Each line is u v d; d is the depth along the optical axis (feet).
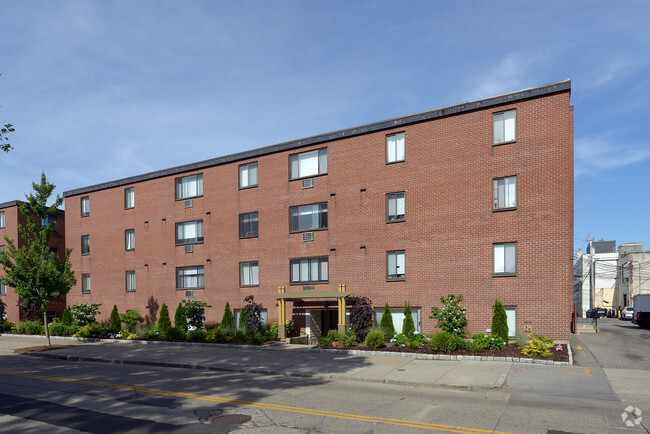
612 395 37.73
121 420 31.53
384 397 37.78
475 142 70.95
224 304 94.38
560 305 63.10
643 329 112.16
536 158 66.18
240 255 93.30
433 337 59.31
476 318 68.64
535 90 66.44
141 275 107.24
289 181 88.58
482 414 31.99
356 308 73.36
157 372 53.26
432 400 36.52
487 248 68.80
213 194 98.12
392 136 78.79
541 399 36.60
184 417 31.99
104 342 86.99
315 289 83.71
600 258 249.55
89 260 116.88
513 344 62.34
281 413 32.71
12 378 50.39
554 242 64.13
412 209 75.51
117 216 112.88
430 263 73.15
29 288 82.17
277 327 83.35
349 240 81.00
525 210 66.44
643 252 194.39
